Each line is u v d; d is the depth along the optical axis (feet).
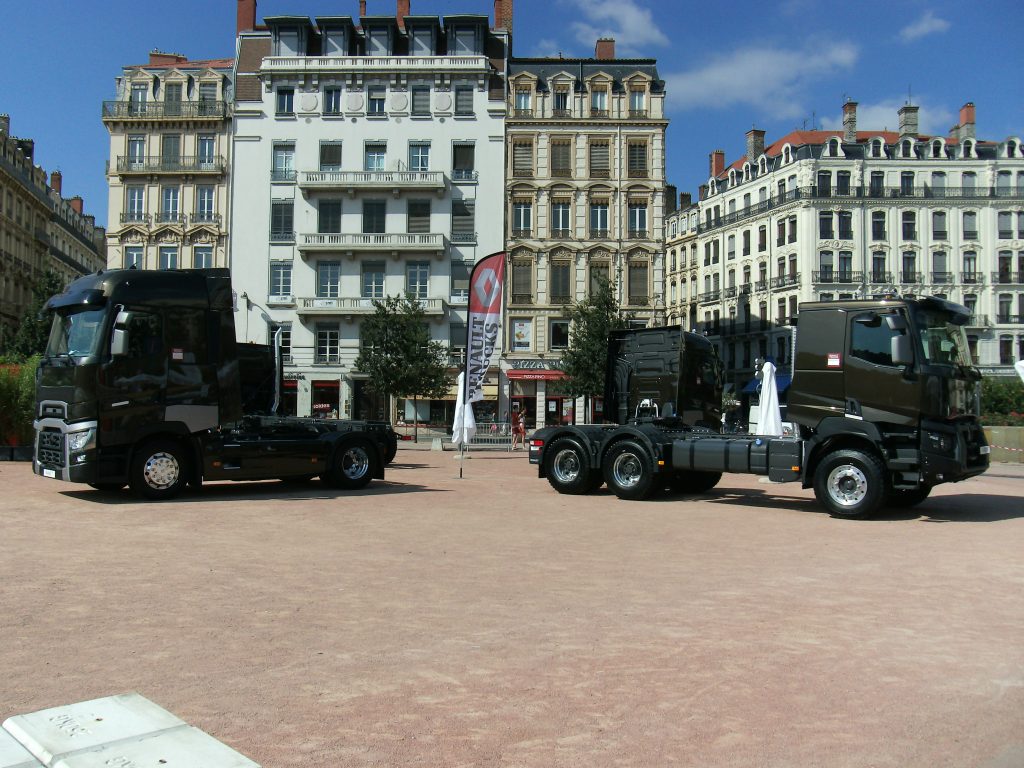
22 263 211.82
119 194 163.84
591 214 160.66
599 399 143.43
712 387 56.29
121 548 29.01
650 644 18.07
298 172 157.89
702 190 257.34
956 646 18.16
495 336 63.67
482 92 160.04
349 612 20.57
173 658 16.61
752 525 38.09
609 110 161.27
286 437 48.42
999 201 206.28
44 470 43.11
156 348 42.65
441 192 158.61
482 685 15.26
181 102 164.66
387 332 129.70
